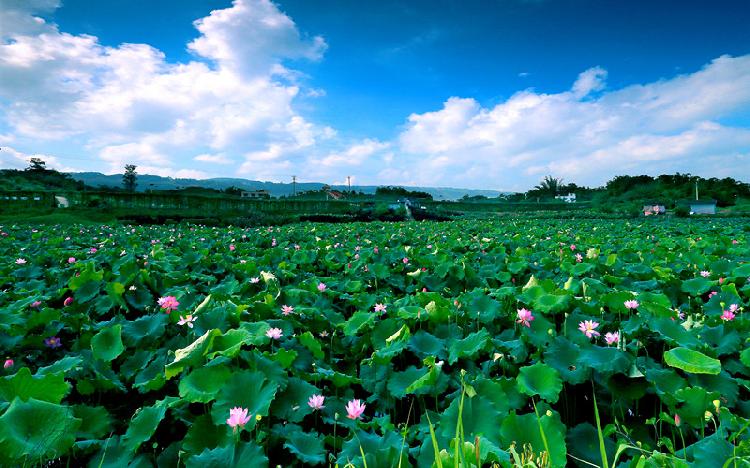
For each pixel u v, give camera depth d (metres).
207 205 50.81
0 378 2.55
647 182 115.94
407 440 2.77
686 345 3.43
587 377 2.99
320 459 2.39
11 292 5.84
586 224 25.16
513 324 4.63
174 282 6.54
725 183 96.00
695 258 7.85
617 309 4.64
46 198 40.62
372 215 49.34
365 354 4.27
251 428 2.36
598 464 2.51
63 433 2.28
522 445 2.45
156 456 2.67
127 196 45.22
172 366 2.91
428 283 7.25
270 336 3.40
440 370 3.22
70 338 4.69
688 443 2.77
